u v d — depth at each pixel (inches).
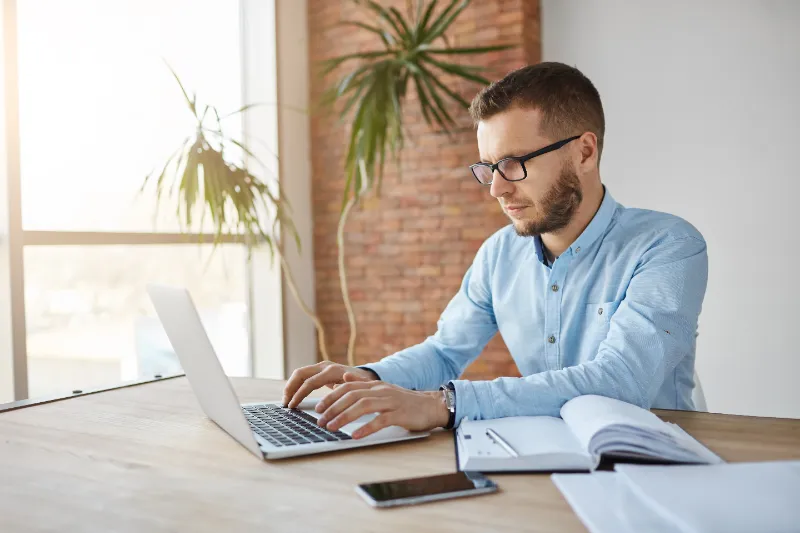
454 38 146.4
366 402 41.6
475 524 28.0
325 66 163.5
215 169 122.3
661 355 47.6
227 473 35.9
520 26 140.3
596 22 143.4
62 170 114.2
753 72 130.3
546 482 32.9
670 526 25.8
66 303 114.9
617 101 141.9
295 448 38.7
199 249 135.3
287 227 153.9
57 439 44.2
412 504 30.5
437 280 151.5
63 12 114.4
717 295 134.6
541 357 64.8
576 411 39.9
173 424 47.4
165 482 34.8
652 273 53.0
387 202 155.9
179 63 138.5
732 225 133.0
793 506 26.4
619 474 32.3
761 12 129.4
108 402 55.7
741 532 24.1
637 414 37.6
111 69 123.4
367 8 157.3
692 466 32.5
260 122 156.6
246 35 157.4
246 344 157.2
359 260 160.6
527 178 54.4
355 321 161.8
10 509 31.5
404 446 40.3
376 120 131.2
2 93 100.4
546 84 53.9
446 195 149.3
